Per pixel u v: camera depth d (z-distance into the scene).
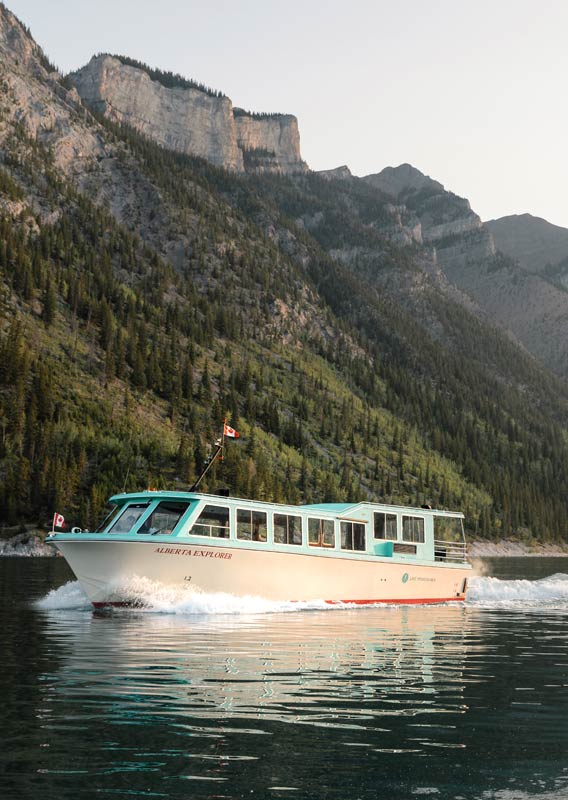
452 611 38.09
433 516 42.47
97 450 177.50
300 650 23.39
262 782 11.80
